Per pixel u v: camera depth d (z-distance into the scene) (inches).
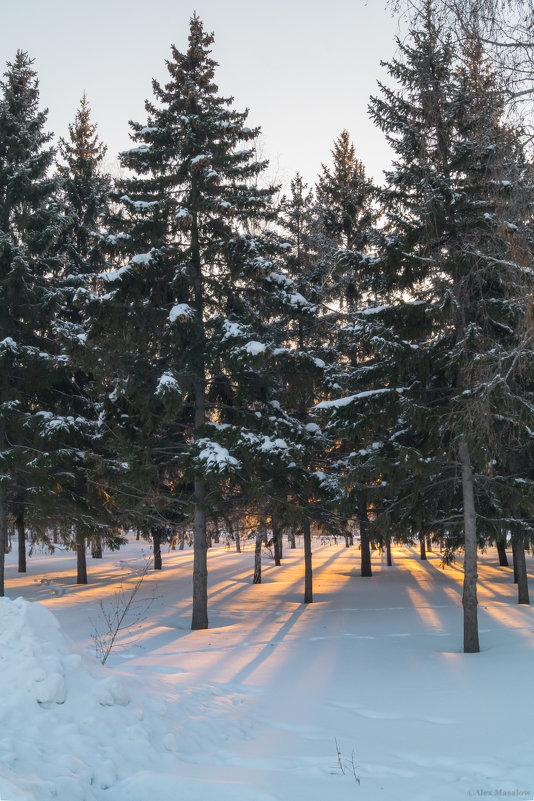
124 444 668.1
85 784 210.2
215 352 655.1
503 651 491.5
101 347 630.5
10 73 874.1
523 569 767.7
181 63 722.8
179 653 515.8
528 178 347.3
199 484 691.4
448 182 550.3
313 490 753.0
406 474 588.7
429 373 564.4
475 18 303.9
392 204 573.9
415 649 524.7
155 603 829.2
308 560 855.1
